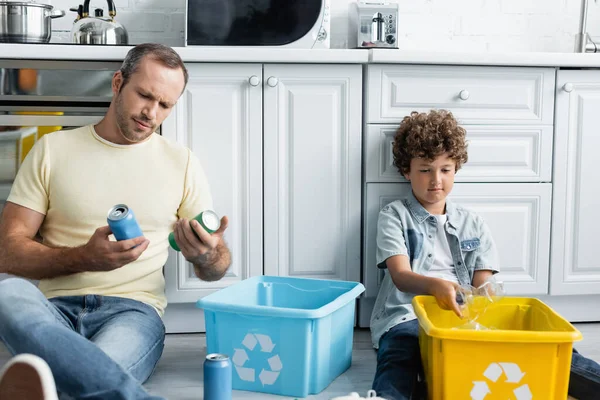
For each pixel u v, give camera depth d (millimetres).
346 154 2252
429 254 2092
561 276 2352
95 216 1832
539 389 1524
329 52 2180
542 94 2293
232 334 1764
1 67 2107
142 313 1775
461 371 1535
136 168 1887
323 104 2234
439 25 2865
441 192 2094
